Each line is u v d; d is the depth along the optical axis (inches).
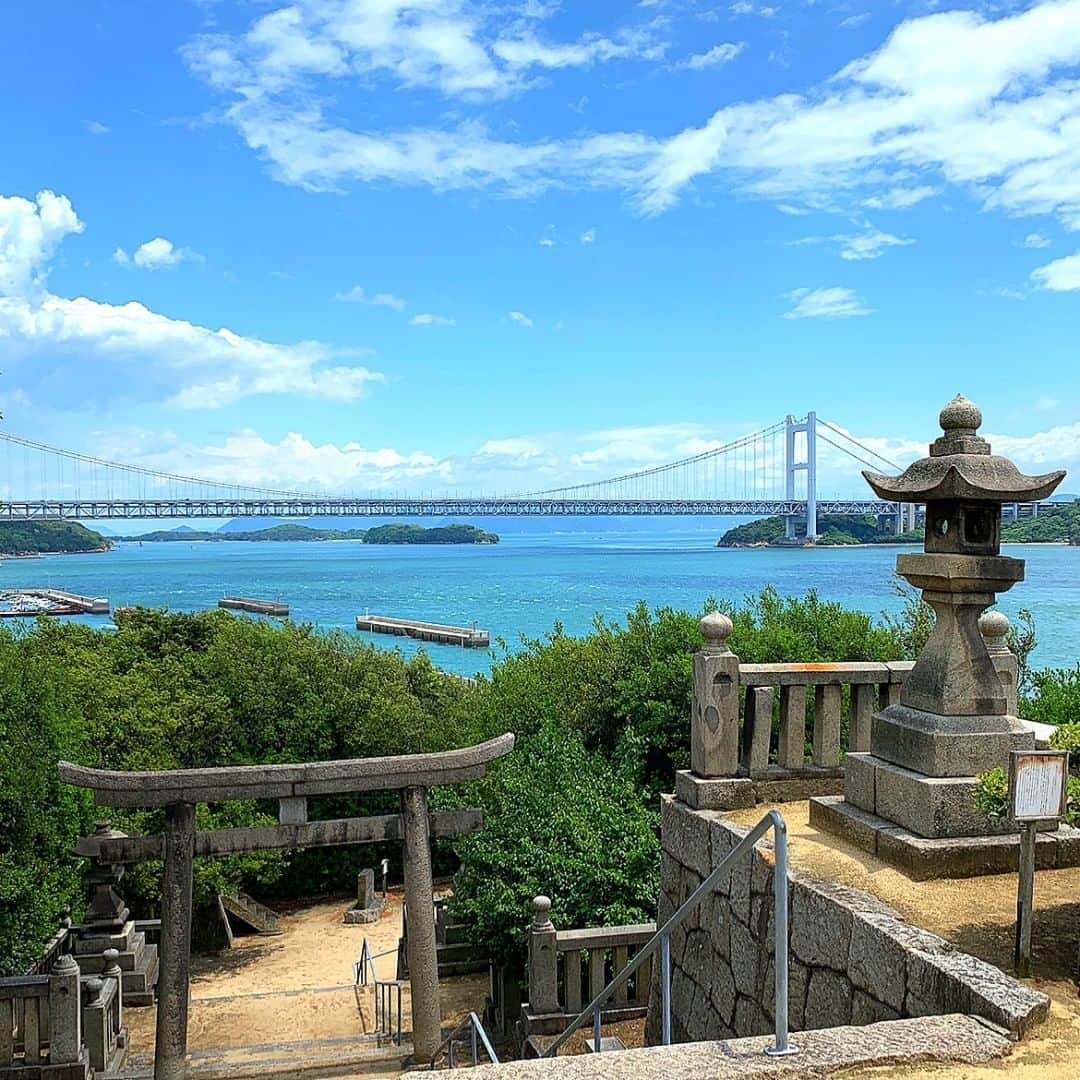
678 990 261.0
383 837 338.3
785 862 140.4
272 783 321.7
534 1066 137.5
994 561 221.0
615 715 578.9
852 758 246.5
